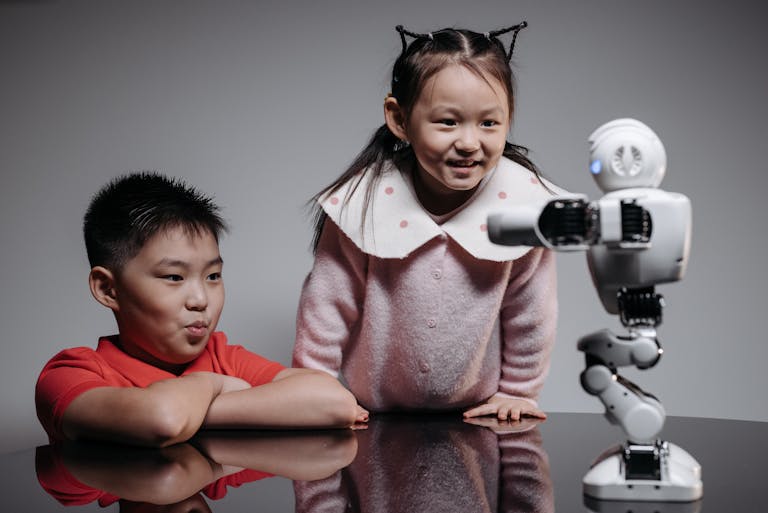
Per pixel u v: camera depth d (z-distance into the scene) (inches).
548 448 41.4
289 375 50.0
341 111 70.9
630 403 31.4
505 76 50.9
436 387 54.7
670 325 69.9
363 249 52.4
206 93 71.3
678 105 69.1
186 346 48.7
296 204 70.8
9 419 71.0
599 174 32.3
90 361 47.1
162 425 41.1
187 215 48.7
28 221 71.8
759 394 69.8
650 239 30.6
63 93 71.8
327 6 70.9
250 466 38.0
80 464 38.4
